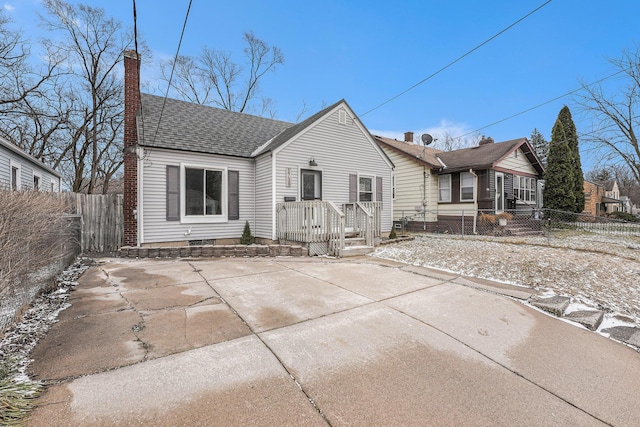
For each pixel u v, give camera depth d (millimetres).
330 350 2818
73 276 5285
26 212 3348
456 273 5828
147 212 8109
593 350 2988
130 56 8828
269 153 9164
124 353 2688
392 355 2768
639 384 2457
